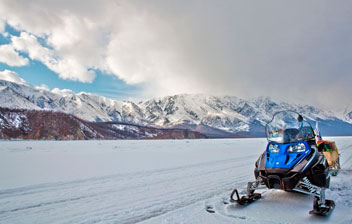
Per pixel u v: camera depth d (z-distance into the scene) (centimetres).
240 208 476
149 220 427
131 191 644
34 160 1440
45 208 514
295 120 547
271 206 479
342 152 1575
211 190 636
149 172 945
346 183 660
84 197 594
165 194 605
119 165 1172
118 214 466
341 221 390
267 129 551
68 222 432
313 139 531
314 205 432
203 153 1802
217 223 399
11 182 781
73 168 1090
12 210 504
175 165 1134
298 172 447
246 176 832
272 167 474
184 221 414
